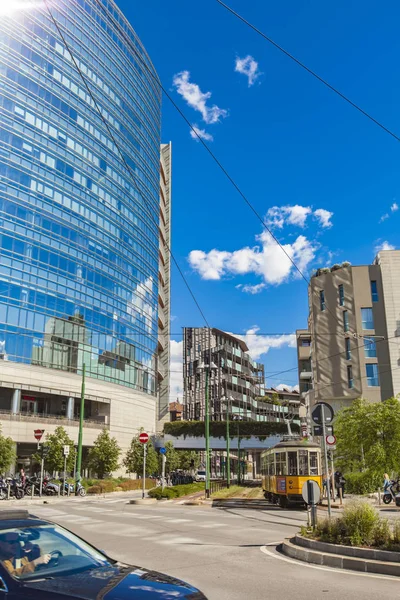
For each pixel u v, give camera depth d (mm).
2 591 4004
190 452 94938
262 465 31625
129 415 67500
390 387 49781
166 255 102438
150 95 86875
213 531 15109
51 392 54625
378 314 51750
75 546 4992
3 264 51562
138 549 11555
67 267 59500
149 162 84062
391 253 52938
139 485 48906
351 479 32875
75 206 62219
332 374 52594
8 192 53438
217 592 7324
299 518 19484
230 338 122875
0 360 49750
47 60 61031
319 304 55344
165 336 99312
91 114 67500
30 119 57594
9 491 30391
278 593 7246
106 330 64938
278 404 126938
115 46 75188
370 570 8812
